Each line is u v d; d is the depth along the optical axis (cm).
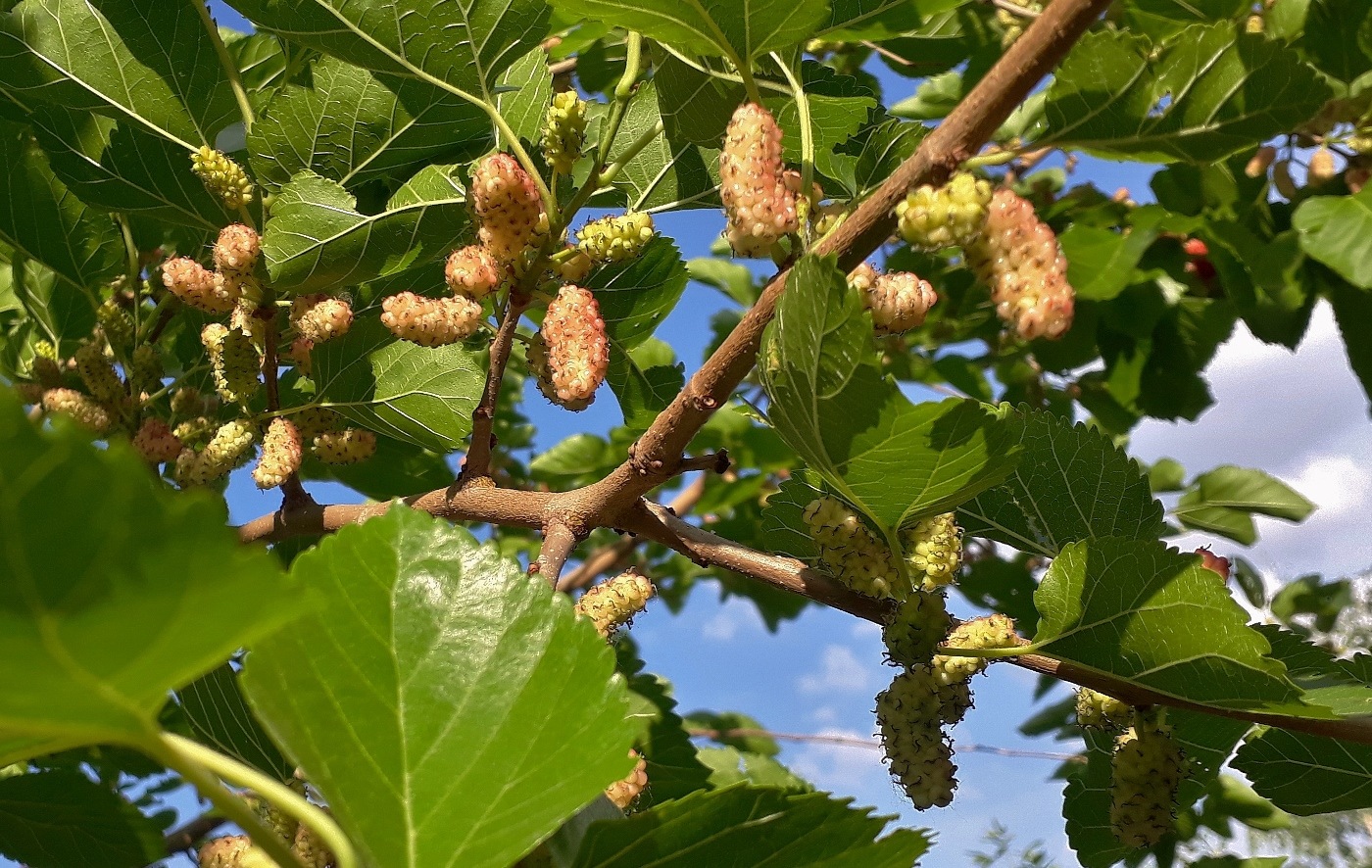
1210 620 28
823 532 30
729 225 27
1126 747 31
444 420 40
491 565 23
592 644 23
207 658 14
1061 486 36
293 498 38
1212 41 26
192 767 17
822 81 42
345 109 36
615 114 33
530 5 34
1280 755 35
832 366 25
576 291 31
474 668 23
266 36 46
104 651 14
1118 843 37
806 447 27
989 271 24
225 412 41
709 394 28
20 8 36
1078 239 58
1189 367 71
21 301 47
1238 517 71
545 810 22
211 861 27
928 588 30
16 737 15
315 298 37
